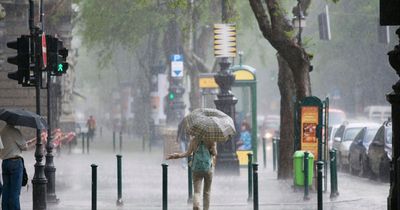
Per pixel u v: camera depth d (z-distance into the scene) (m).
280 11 49.06
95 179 34.03
